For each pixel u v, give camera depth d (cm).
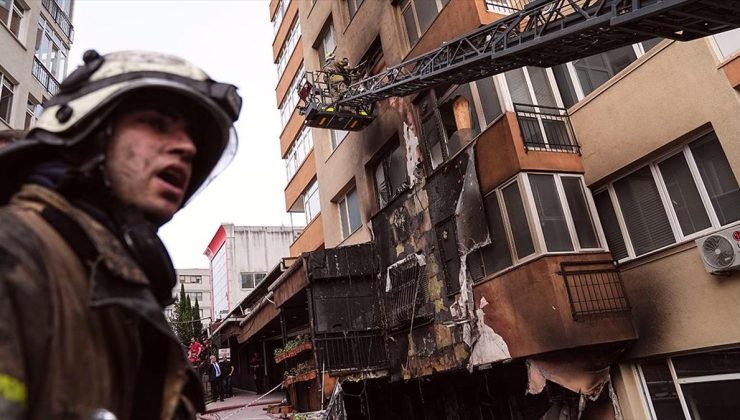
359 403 1236
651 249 763
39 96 1548
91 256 79
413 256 1026
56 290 70
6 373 57
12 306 62
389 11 1193
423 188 1020
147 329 90
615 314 733
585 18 545
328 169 1578
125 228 91
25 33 1473
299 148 1948
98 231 83
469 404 1014
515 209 793
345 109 1207
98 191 90
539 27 616
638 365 760
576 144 858
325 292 1112
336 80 1208
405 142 1103
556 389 758
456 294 898
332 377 1039
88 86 90
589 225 803
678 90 711
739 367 636
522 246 778
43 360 65
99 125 91
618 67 831
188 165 103
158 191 95
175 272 105
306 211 1862
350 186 1456
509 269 783
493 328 803
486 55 688
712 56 668
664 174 751
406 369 1021
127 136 93
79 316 74
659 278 732
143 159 94
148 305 83
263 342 2247
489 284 821
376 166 1306
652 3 465
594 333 704
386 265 1118
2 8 1367
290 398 1281
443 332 921
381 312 1116
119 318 82
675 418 703
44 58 1630
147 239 94
